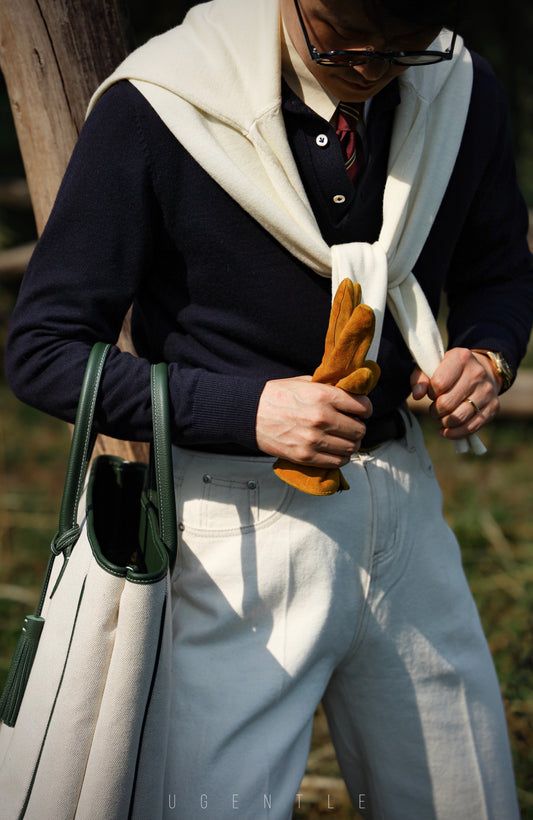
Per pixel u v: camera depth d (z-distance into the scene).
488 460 3.71
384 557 1.24
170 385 1.09
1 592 2.68
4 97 6.13
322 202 1.16
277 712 1.18
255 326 1.15
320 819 1.88
